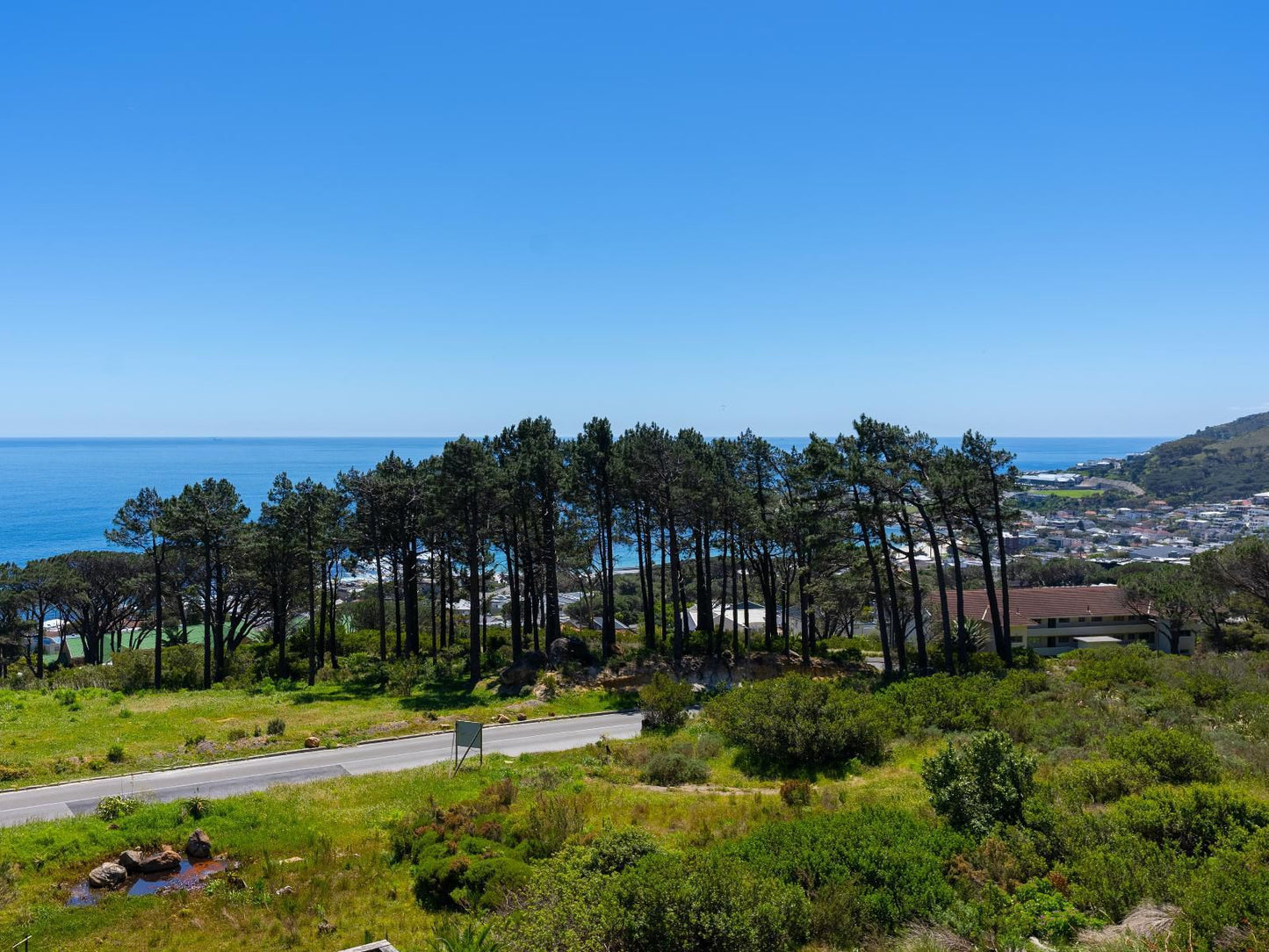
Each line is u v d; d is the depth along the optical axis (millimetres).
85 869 17234
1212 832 12680
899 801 18312
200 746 28969
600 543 50844
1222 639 53500
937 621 64375
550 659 43688
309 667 48562
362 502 51156
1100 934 10336
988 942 10523
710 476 43750
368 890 15750
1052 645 65000
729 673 43031
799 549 45656
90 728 32438
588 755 27078
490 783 23438
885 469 39188
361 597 82688
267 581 53781
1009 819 14648
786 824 15242
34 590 59844
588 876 12203
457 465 42438
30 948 13508
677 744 27938
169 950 13516
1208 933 9555
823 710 25578
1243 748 19922
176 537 49000
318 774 25797
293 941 13648
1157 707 25719
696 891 10797
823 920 11508
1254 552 49531
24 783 24219
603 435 46750
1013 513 42875
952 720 27062
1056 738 23062
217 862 17797
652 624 49750
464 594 56500
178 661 53000
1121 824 13273
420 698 40188
